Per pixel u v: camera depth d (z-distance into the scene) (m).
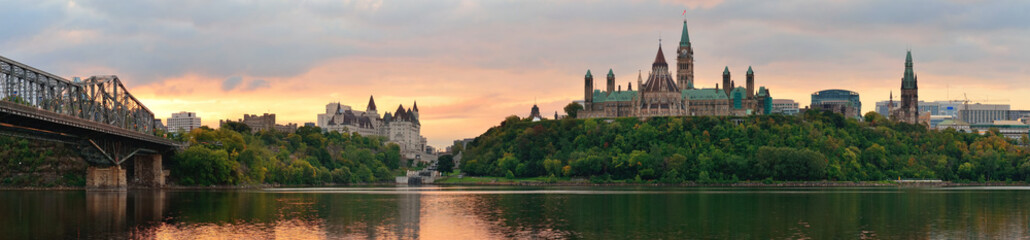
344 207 181.12
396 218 158.00
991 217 162.88
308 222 149.88
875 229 142.88
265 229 139.12
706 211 176.88
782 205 194.62
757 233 137.88
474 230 140.62
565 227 146.00
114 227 140.38
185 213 163.38
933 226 147.38
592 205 194.00
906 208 184.75
